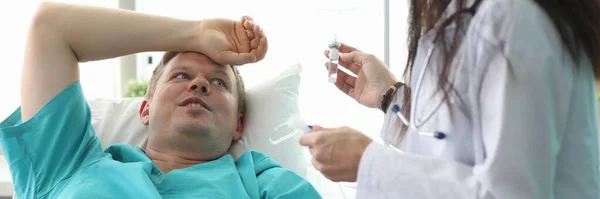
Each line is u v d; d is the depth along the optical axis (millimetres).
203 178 1494
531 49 771
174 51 1670
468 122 850
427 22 914
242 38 1644
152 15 1617
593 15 820
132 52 1601
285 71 2010
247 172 1588
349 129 988
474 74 810
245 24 1639
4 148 1458
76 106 1505
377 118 1966
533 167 761
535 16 796
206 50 1624
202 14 2715
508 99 766
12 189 2225
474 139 837
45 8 1520
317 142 978
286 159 1868
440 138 883
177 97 1616
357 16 2260
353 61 1465
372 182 894
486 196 781
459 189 816
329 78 1473
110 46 1557
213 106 1640
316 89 2068
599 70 875
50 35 1491
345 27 1624
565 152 854
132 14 1591
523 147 757
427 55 889
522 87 766
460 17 836
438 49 860
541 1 821
